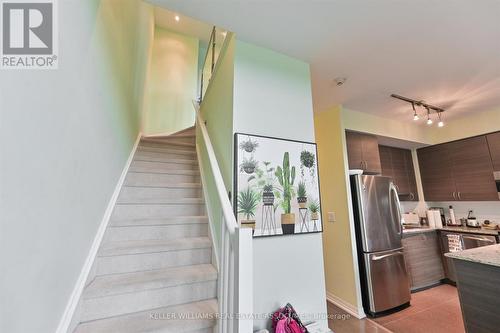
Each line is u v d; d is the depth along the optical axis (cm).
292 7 141
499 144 303
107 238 161
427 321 231
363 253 256
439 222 349
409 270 306
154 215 197
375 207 269
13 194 69
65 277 103
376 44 176
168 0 135
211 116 239
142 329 115
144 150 275
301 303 162
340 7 141
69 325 102
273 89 181
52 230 91
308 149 186
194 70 450
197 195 231
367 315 245
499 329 143
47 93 88
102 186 154
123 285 129
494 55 190
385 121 338
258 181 161
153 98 402
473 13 145
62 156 99
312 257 173
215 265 162
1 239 64
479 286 156
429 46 179
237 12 145
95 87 138
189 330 121
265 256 156
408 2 137
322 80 229
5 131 67
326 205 296
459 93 262
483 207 351
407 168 398
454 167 353
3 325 64
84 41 120
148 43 340
